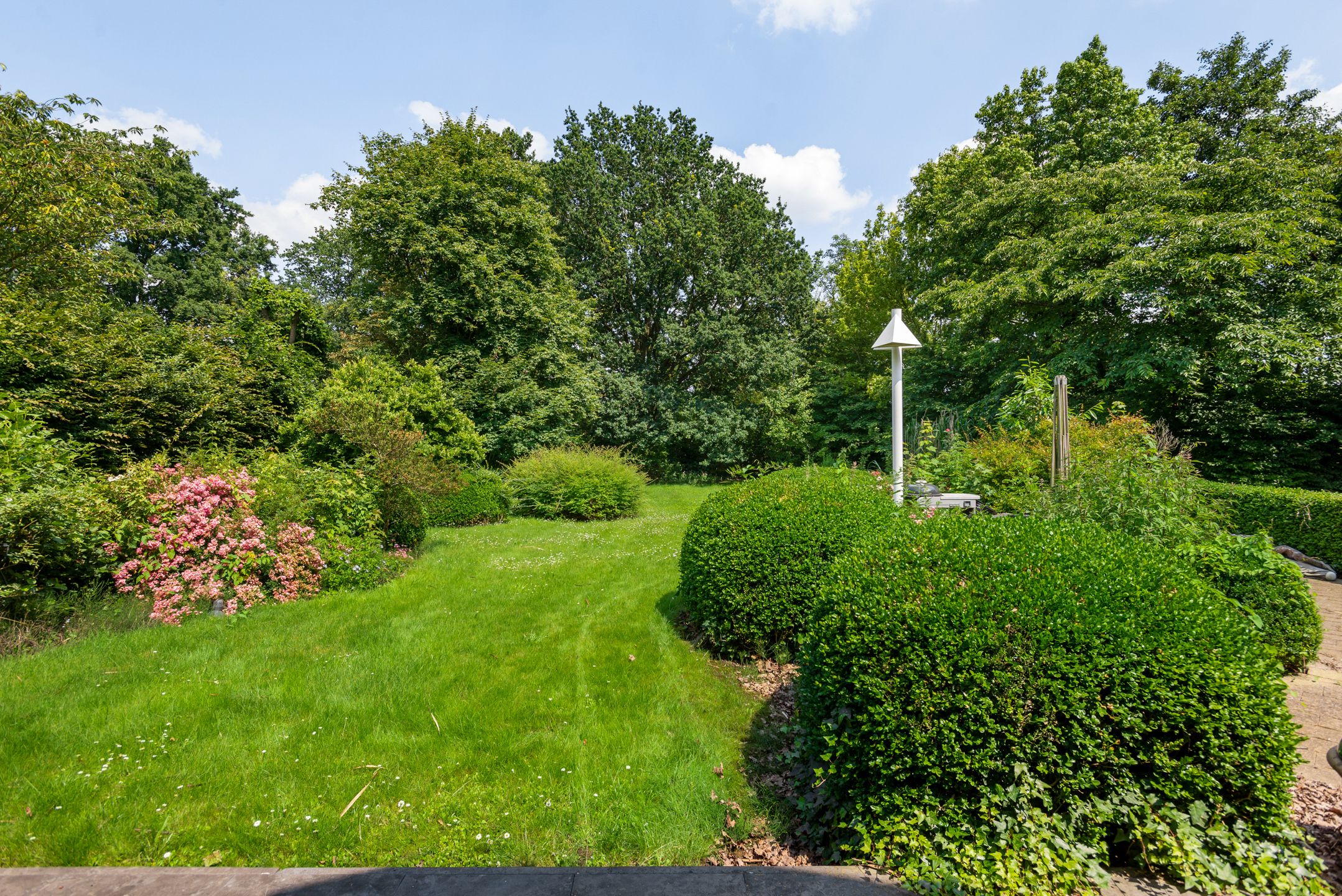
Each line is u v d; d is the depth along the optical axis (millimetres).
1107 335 12805
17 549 4387
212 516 5504
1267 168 11781
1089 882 1824
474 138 17016
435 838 2303
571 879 1877
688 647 4434
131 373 8398
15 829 2285
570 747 2984
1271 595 3578
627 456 17594
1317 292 10945
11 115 9711
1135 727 1887
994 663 2023
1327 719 3039
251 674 3818
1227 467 12797
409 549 8055
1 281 9375
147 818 2373
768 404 20859
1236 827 1851
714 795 2592
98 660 3959
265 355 11633
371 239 16062
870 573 2572
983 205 14594
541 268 17906
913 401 18953
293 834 2309
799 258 23016
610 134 22438
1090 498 4227
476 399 15656
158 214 19531
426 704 3447
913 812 2008
